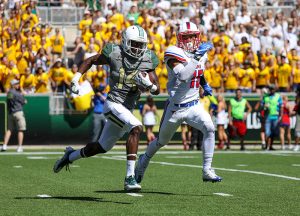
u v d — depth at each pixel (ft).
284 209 90.33
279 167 159.12
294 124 249.75
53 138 241.35
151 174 139.13
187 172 143.74
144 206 92.22
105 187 115.14
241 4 310.04
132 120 100.73
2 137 236.43
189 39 104.12
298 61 269.85
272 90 232.53
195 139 229.66
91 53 260.21
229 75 258.98
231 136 234.58
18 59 255.70
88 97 240.94
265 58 265.75
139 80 100.37
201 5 311.47
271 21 302.04
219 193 107.14
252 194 106.11
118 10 298.97
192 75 101.71
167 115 107.14
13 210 88.63
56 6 302.66
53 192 107.96
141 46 101.35
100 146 103.71
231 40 278.26
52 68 250.37
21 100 221.05
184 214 85.35
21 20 273.95
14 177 132.57
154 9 290.56
